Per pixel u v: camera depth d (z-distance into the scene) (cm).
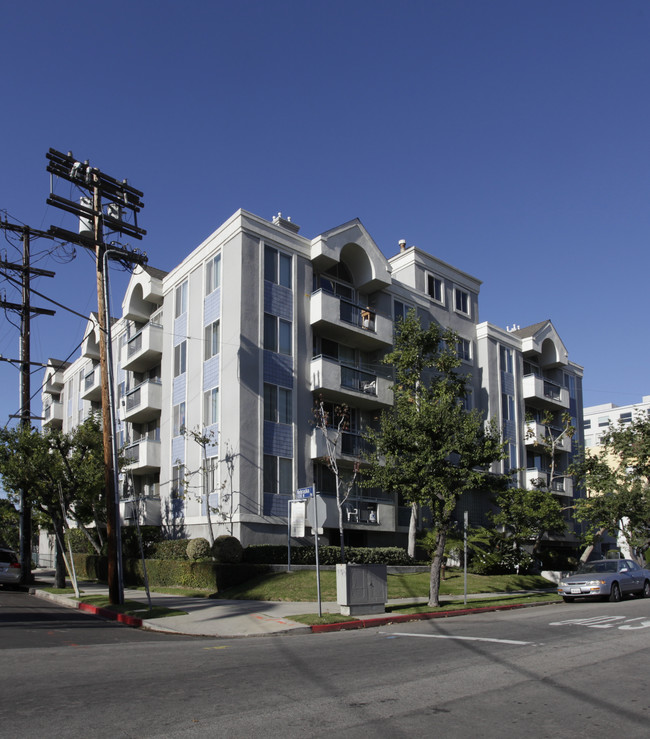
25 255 2836
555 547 3972
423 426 1902
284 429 2598
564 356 4250
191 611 1736
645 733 616
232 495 2438
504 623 1505
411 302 3266
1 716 662
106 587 2588
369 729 622
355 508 2784
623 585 2189
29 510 2727
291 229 2905
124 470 2917
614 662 968
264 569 2261
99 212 2083
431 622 1594
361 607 1645
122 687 801
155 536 2884
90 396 4075
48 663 983
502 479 2006
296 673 892
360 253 3050
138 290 3350
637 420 3288
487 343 3634
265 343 2606
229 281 2639
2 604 1988
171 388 2997
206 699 736
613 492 3106
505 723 646
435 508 1900
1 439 2347
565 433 3503
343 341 2986
